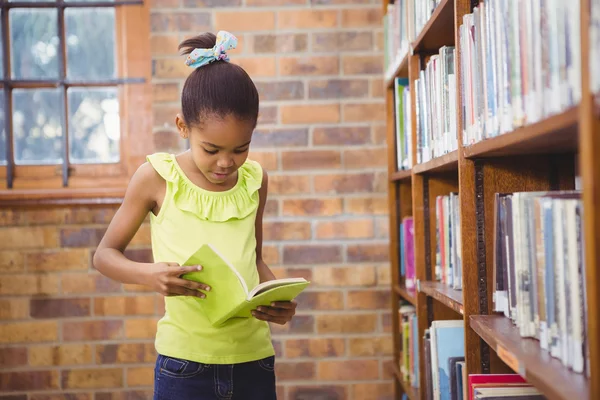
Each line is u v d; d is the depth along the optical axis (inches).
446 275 72.9
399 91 93.7
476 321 51.7
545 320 41.9
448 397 67.9
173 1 106.3
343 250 107.7
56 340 105.0
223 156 56.4
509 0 43.6
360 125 107.9
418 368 85.8
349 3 107.8
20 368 104.7
